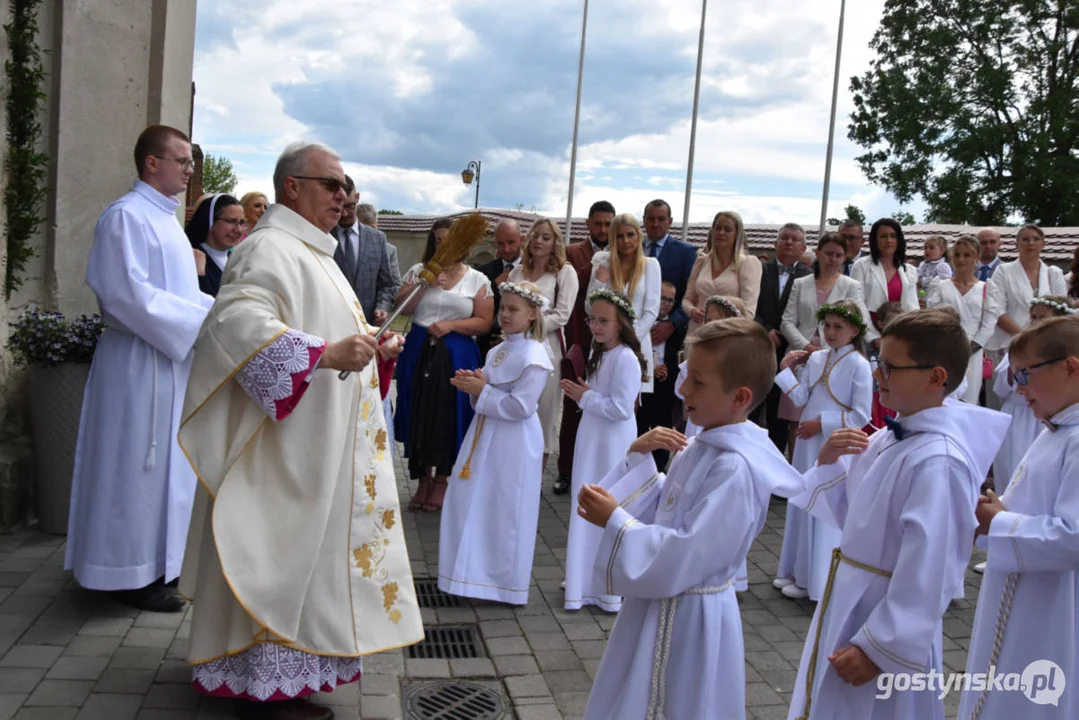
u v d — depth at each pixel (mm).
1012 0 27922
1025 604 2680
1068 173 26969
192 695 3453
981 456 2459
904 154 29422
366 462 3332
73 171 5719
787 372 5430
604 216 7449
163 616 4168
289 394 3006
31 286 5629
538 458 4801
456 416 6137
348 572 3246
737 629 2453
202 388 3059
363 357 3018
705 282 6965
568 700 3691
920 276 10297
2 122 5180
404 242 21797
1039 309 5719
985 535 2736
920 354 2441
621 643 2514
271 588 3051
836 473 2787
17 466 5230
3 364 5355
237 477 3107
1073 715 2643
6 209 5277
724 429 2455
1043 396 2717
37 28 5410
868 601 2469
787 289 7301
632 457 2746
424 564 5281
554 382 7031
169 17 6199
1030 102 28438
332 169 3326
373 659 3957
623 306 4805
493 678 3881
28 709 3287
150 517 4172
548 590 5008
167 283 4234
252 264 3156
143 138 4262
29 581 4496
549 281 6883
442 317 6270
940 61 28938
